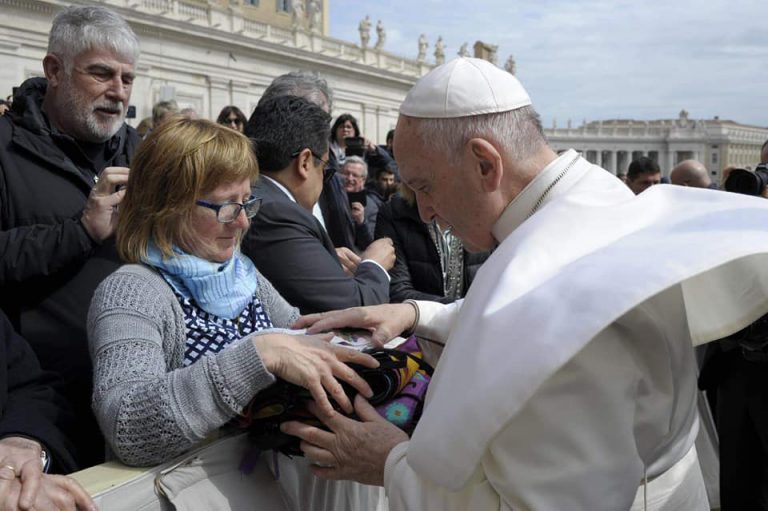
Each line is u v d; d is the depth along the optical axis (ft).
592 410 4.20
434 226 12.17
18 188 8.28
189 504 5.32
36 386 6.43
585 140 236.02
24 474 4.94
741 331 8.82
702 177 20.90
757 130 269.03
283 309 7.24
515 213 5.26
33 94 9.09
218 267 6.19
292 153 8.71
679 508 5.13
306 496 6.66
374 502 7.82
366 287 8.79
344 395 5.44
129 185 6.19
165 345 5.82
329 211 13.25
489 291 4.42
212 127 6.16
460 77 5.19
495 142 5.16
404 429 5.55
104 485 5.00
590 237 4.54
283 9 133.49
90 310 5.86
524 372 3.89
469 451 4.06
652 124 254.68
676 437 5.09
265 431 5.69
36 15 69.77
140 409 5.14
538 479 4.16
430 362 7.07
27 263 7.63
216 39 93.35
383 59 135.85
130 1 80.74
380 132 134.00
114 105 8.98
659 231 4.45
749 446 9.98
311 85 11.64
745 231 4.09
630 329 4.44
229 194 6.03
